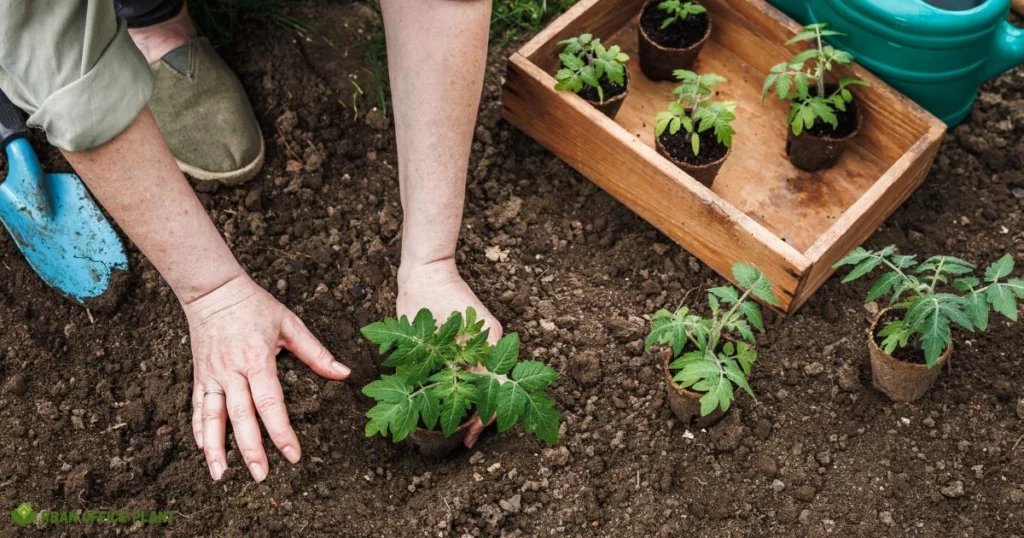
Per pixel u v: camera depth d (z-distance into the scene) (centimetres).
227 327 138
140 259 153
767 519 138
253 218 156
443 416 130
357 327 150
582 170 159
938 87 154
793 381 146
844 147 156
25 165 150
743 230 145
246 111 158
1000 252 153
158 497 139
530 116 159
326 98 164
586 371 146
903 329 136
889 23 149
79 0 119
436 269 143
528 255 155
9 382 145
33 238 150
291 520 138
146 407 144
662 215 153
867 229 151
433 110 134
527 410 131
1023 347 147
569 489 140
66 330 149
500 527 139
